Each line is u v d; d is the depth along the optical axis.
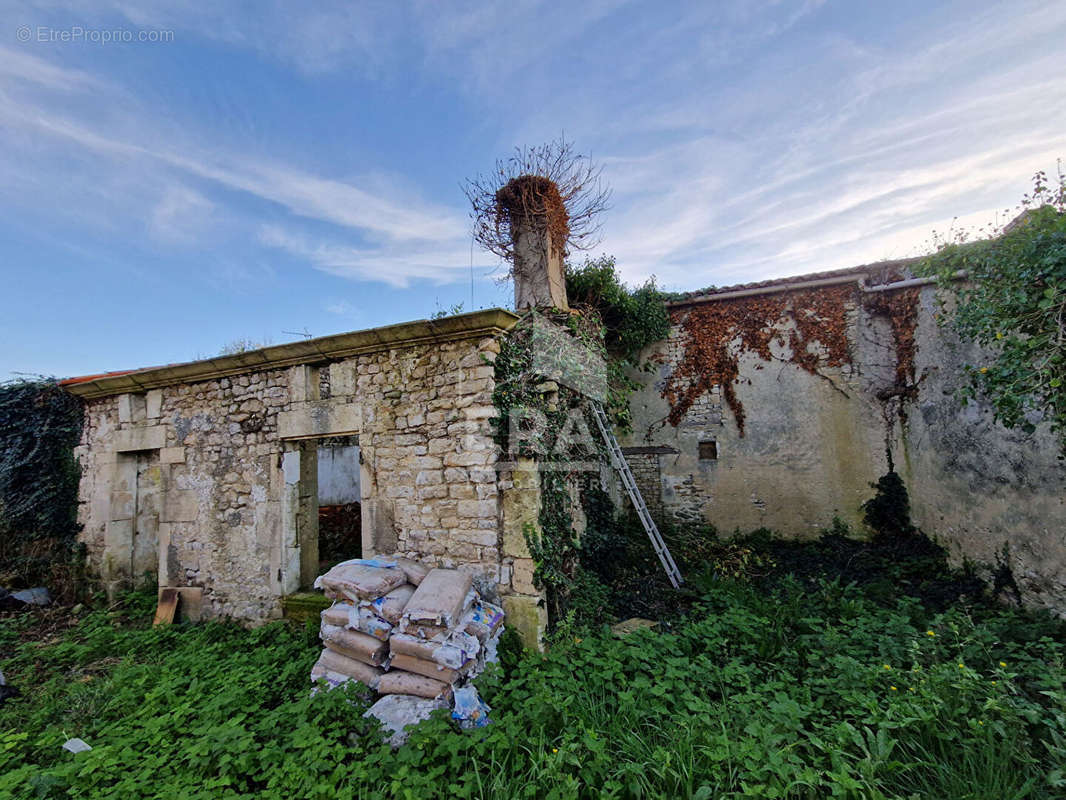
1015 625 3.87
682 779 2.43
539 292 5.98
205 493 5.43
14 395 6.51
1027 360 3.58
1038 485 4.14
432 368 4.27
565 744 2.62
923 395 5.96
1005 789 2.29
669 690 3.26
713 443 7.52
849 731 2.59
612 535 6.26
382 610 3.47
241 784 2.59
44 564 6.33
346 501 8.16
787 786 2.29
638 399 7.93
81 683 3.90
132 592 6.07
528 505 3.92
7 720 3.44
